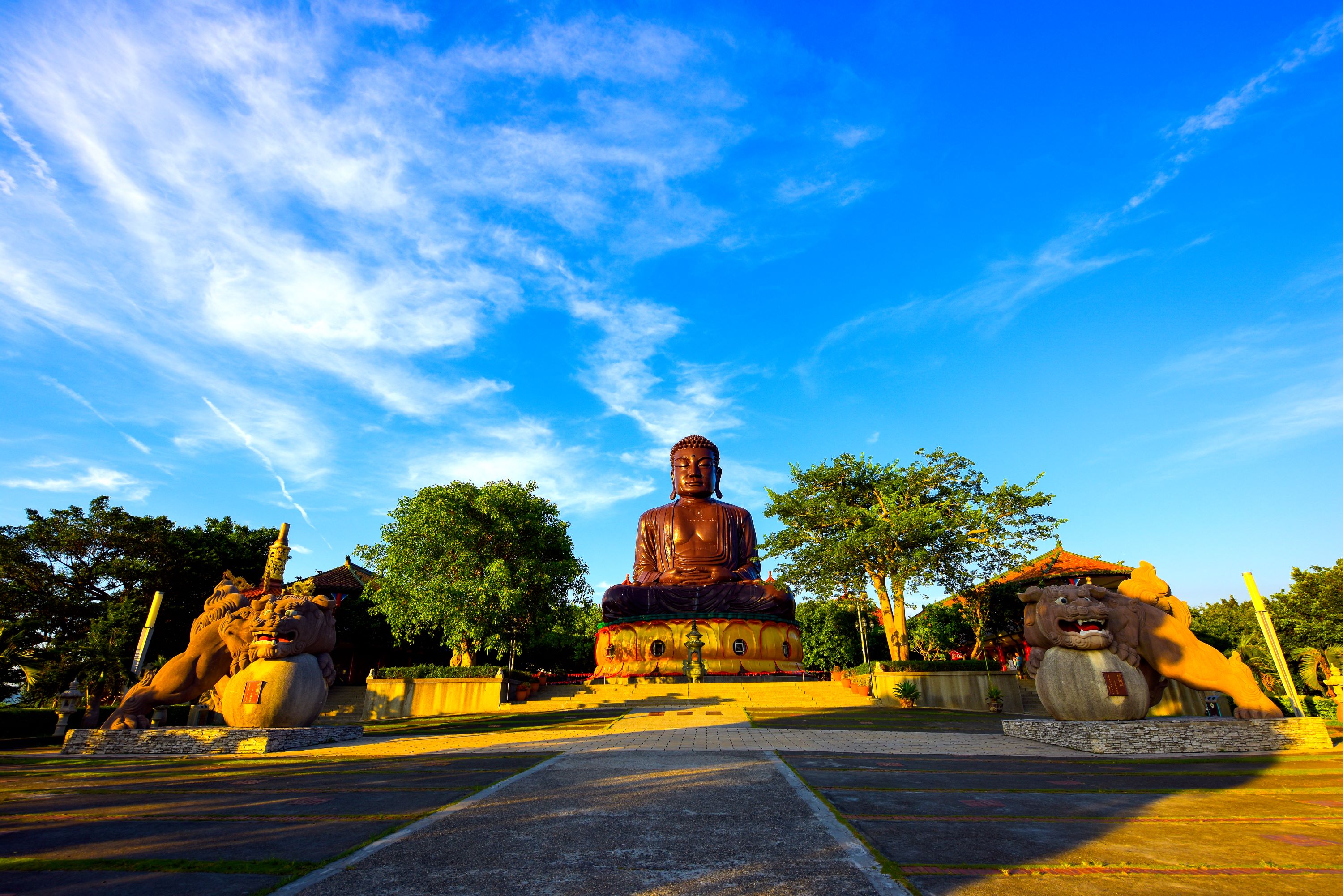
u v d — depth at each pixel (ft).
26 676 98.89
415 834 23.02
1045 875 18.81
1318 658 99.76
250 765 42.88
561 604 131.23
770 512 121.39
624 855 20.44
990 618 126.21
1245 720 46.52
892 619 110.93
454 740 55.77
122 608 105.09
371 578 162.09
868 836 22.70
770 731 57.16
